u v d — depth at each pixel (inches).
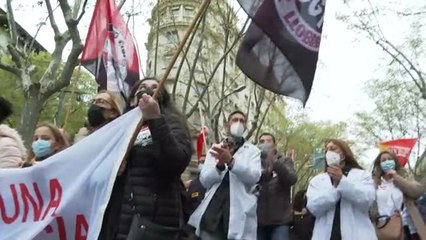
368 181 227.0
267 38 153.1
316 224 232.8
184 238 164.7
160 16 752.3
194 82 817.5
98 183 147.3
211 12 773.3
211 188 232.5
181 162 148.6
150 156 150.9
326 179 232.4
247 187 231.8
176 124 155.7
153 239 145.9
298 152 1314.0
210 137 682.2
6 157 177.0
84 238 149.7
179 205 155.5
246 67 150.6
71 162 154.3
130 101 171.0
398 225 259.3
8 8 485.7
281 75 150.7
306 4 154.0
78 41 420.5
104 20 290.2
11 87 953.5
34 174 156.6
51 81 434.6
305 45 152.0
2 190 157.6
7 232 154.9
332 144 234.5
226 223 225.9
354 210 226.8
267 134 274.1
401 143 377.4
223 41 826.2
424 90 778.2
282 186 269.0
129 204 149.3
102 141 152.9
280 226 264.8
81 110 954.1
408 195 267.0
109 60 282.7
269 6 152.2
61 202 151.6
